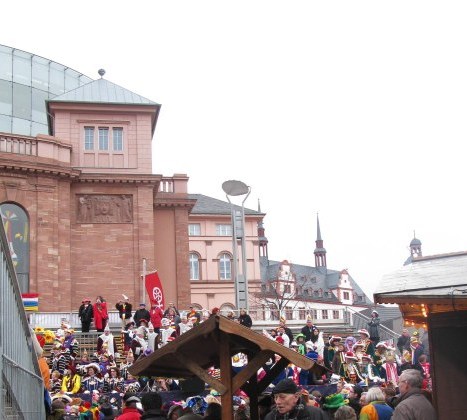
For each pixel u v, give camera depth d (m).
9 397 7.63
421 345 23.39
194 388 9.54
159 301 34.62
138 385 22.58
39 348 10.55
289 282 110.19
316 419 7.64
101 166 45.28
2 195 40.72
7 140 41.75
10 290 8.02
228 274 82.69
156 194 47.81
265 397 9.21
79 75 74.44
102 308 32.06
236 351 8.59
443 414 8.88
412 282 8.73
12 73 68.94
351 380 23.33
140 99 47.09
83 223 43.41
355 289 152.88
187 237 48.16
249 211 84.81
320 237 155.50
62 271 41.69
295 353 7.44
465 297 8.00
